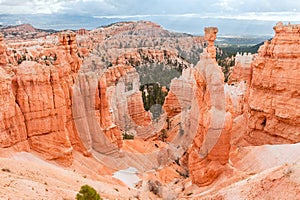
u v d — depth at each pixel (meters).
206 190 27.39
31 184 20.22
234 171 29.38
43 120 33.81
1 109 30.30
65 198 19.77
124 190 22.61
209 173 28.55
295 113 41.47
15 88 33.53
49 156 33.09
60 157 32.94
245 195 20.22
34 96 33.47
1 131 30.09
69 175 27.62
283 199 17.53
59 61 38.56
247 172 30.34
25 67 34.06
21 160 28.45
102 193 21.89
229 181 27.69
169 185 19.17
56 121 34.47
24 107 33.19
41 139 33.59
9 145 30.80
